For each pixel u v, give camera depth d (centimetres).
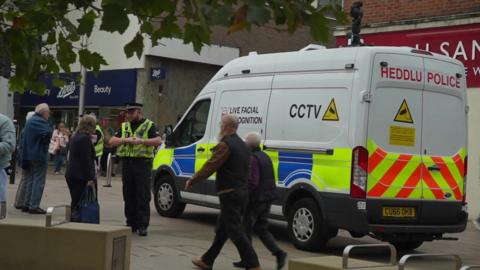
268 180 774
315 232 906
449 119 952
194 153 1150
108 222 1100
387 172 880
